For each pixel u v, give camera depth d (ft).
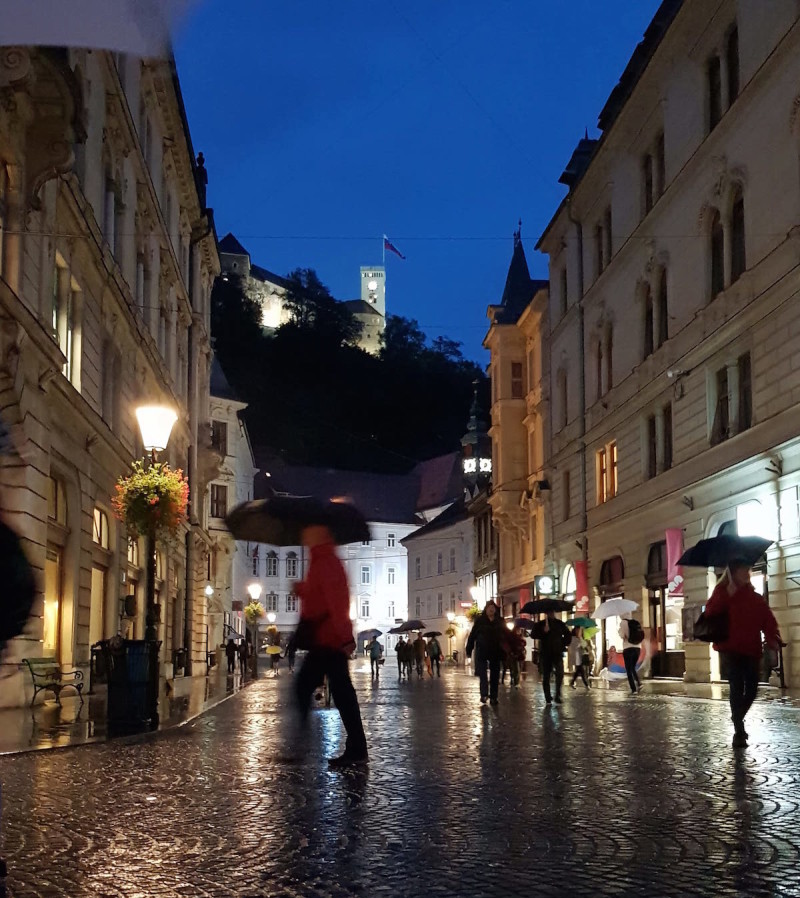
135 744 39.19
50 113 57.88
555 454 142.41
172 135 120.37
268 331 353.10
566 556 139.23
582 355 130.72
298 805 23.90
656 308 104.37
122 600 89.15
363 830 20.76
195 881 16.56
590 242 129.08
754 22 80.74
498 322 172.55
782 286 74.43
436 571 277.85
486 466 263.90
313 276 398.62
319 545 30.76
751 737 38.88
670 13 107.76
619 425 115.34
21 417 56.03
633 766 30.55
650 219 104.58
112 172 86.53
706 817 21.70
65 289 70.33
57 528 68.08
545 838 19.81
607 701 65.82
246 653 130.11
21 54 53.42
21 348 54.65
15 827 21.56
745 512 80.43
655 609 105.50
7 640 10.90
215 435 202.49
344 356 347.77
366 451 352.69
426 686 96.78
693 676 91.45
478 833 20.38
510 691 81.82
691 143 94.68
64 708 58.18
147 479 56.65
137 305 98.02
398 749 36.14
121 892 15.88
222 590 204.74
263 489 303.68
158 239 112.78
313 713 56.13
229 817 22.44
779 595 75.66
